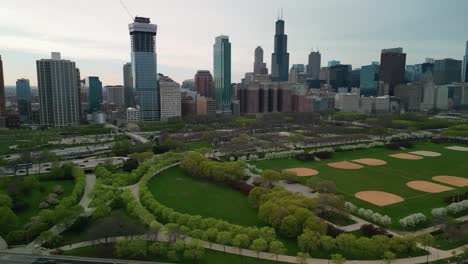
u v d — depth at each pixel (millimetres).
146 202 170375
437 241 135750
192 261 122750
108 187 189750
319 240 124812
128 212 163000
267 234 130625
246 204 179625
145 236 139500
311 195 192375
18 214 169000
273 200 159375
